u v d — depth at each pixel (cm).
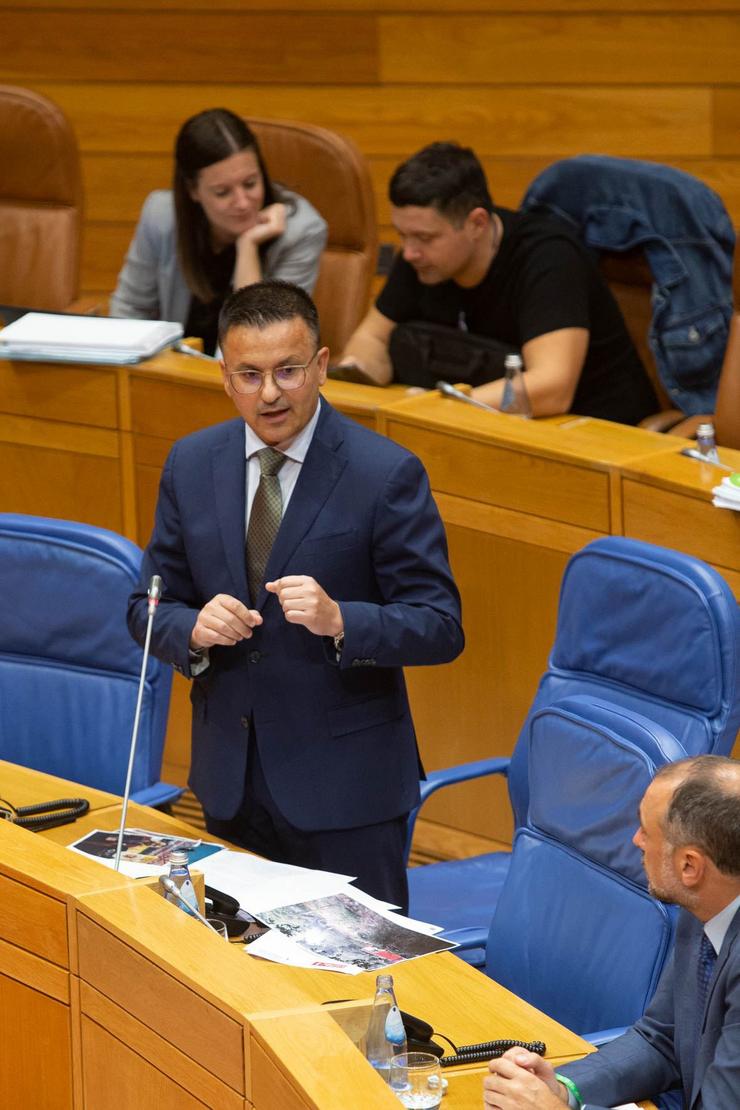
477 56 1909
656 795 712
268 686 909
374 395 1294
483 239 1328
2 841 817
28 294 1717
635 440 1193
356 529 898
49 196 1716
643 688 920
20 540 1104
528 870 875
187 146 1429
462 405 1266
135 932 716
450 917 1005
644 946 802
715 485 1092
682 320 1420
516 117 1914
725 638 887
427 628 880
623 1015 805
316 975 781
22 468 1431
